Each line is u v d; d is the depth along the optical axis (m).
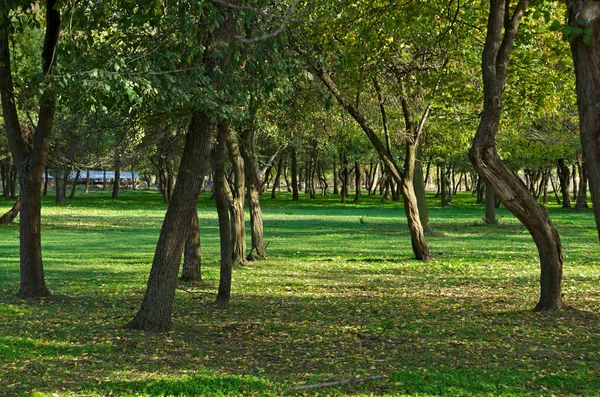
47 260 22.11
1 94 13.18
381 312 12.24
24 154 13.31
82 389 7.07
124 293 14.90
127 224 40.38
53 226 37.78
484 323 10.84
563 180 60.09
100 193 95.94
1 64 13.07
